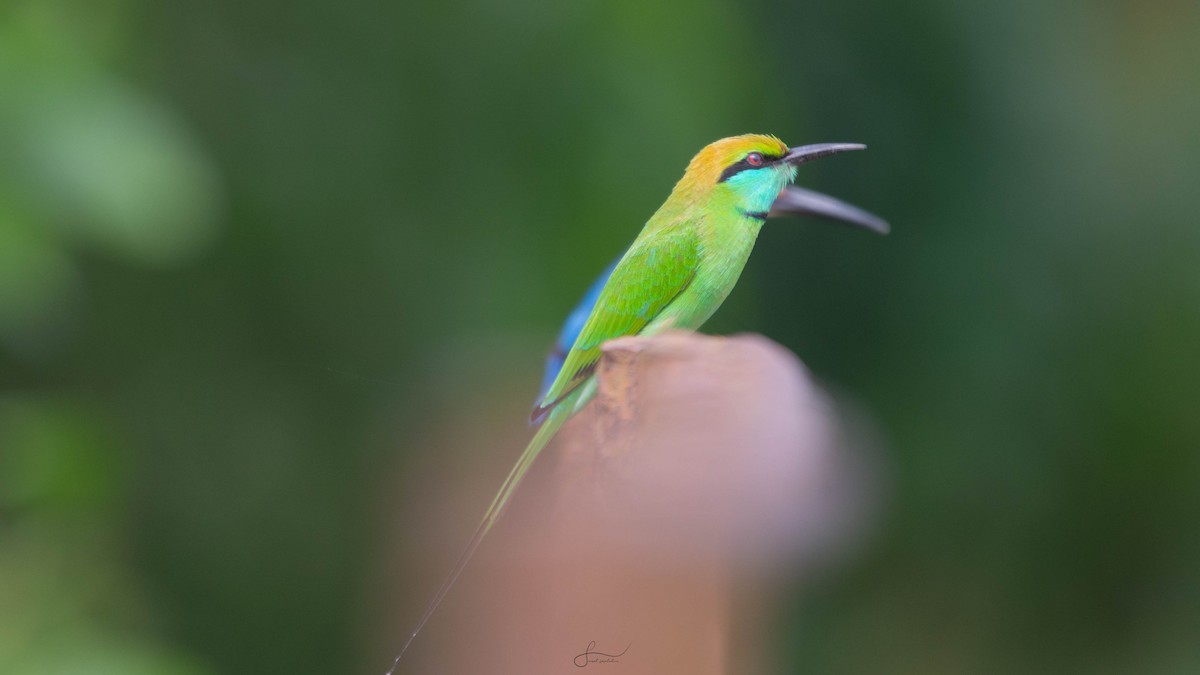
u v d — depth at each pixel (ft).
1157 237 25.66
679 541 11.45
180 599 18.11
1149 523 24.71
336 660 18.15
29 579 17.33
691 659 11.35
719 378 13.15
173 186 17.17
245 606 18.13
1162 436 24.59
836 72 23.30
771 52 21.36
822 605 23.08
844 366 24.11
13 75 17.13
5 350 17.78
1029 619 24.44
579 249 18.25
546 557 12.26
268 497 18.16
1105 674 24.40
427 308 18.20
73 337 17.95
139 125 17.17
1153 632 24.54
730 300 18.66
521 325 18.17
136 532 18.07
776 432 11.54
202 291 18.15
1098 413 24.71
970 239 24.21
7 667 17.19
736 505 11.31
